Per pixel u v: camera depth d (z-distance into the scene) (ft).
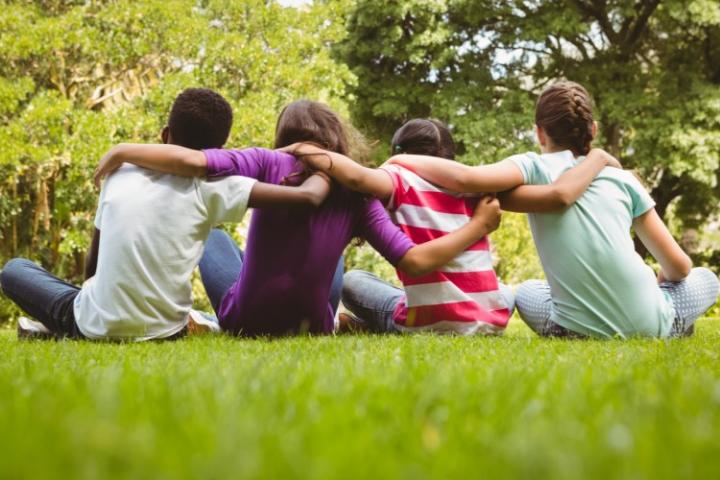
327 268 9.98
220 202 9.46
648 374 4.95
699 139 42.73
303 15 36.47
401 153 11.21
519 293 11.63
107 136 28.43
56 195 29.76
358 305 11.90
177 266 9.62
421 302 10.46
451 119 45.98
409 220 10.46
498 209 10.25
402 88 47.96
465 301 10.43
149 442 2.32
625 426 2.98
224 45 32.50
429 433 2.80
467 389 3.95
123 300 9.47
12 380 4.44
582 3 48.65
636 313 10.18
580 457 2.34
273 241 9.78
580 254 10.19
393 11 45.91
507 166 10.24
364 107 49.55
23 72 29.89
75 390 3.83
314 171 9.71
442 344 7.99
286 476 2.06
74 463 2.08
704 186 48.62
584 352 7.31
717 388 4.00
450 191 10.50
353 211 10.07
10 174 28.53
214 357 6.45
